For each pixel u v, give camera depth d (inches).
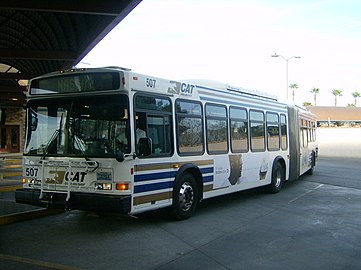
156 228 320.2
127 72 290.8
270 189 518.0
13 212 357.1
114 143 290.7
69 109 310.2
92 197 285.1
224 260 241.4
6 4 449.1
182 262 237.0
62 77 312.3
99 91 296.0
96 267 226.7
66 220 348.2
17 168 830.5
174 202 335.3
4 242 277.1
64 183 300.2
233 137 424.5
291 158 578.9
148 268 225.9
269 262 238.7
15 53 752.3
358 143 1681.8
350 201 465.7
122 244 274.2
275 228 325.4
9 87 1165.7
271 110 517.7
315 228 327.0
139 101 300.7
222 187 402.0
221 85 413.7
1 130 1470.2
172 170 331.0
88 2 468.1
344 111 2659.9
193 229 318.3
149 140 288.7
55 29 698.8
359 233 311.4
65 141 306.5
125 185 283.7
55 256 246.2
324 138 1785.2
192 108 361.4
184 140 347.9
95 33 592.4
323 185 620.1
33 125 325.4
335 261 242.1
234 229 320.5
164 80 327.6
